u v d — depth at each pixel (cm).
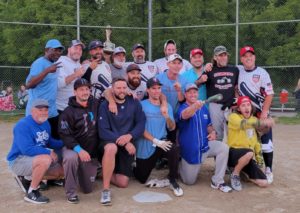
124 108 504
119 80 499
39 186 498
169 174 505
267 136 552
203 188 522
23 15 1672
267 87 544
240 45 1512
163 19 1446
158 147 514
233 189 515
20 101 1439
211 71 559
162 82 558
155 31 1438
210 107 561
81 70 529
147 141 516
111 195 490
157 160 566
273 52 1485
